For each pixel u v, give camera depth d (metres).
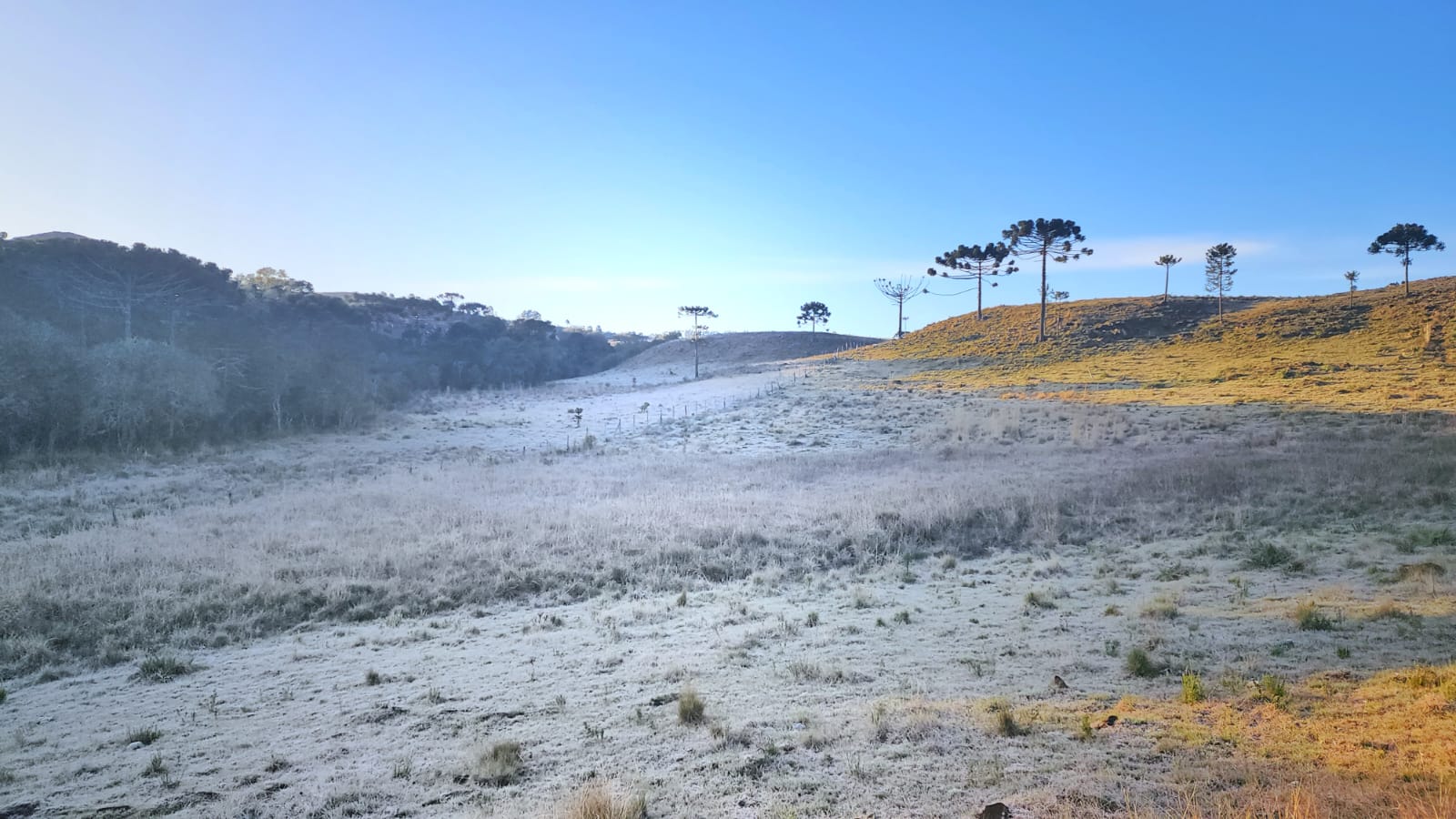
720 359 130.38
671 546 18.14
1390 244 77.06
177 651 12.45
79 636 12.98
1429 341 55.62
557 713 7.93
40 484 30.81
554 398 76.81
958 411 46.78
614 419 57.19
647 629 12.11
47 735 8.58
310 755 7.11
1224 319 82.56
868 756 5.84
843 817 4.79
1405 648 7.52
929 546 18.30
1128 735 5.80
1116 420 38.81
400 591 15.35
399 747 7.18
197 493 29.58
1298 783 4.62
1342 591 10.50
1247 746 5.39
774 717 7.11
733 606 13.27
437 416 60.97
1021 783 5.06
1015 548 17.56
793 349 135.38
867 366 83.19
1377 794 4.32
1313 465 22.30
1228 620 9.49
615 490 27.19
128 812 5.98
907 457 33.47
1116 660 8.23
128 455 39.03
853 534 18.86
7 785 6.86
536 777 6.09
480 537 19.45
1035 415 42.94
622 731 7.11
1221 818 4.20
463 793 5.86
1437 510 16.11
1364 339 63.62
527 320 141.12
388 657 11.35
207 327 63.81
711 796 5.32
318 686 9.92
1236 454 26.86
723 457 37.38
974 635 10.12
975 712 6.68
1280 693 6.32
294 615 14.37
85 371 41.28
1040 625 10.35
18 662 11.92
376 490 27.69
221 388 50.75
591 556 17.56
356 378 63.81
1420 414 31.97
